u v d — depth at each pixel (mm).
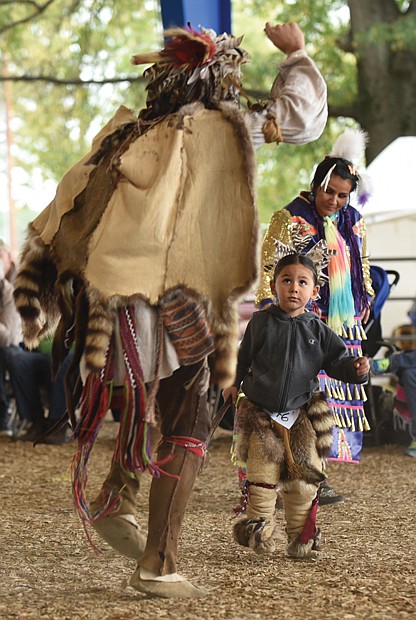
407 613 3436
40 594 3727
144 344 3379
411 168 12109
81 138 18984
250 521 4301
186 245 3404
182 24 5285
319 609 3484
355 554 4410
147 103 3646
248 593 3709
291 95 3494
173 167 3396
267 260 5297
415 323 8695
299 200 5500
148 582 3516
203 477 6828
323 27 17078
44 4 17641
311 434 4336
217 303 3426
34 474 7141
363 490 6230
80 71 18172
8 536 4855
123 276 3359
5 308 8898
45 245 3600
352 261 5555
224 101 3486
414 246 12609
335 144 5555
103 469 7285
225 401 4414
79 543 4680
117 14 18328
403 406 8016
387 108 15594
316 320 4445
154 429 3678
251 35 21797
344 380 4379
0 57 19734
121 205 3424
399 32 14500
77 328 3467
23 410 8828
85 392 3500
